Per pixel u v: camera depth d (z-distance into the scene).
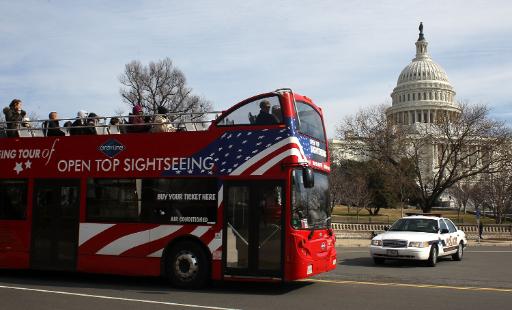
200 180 11.69
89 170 12.72
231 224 11.29
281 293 11.20
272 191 11.05
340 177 70.19
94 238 12.38
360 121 57.03
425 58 122.94
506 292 11.66
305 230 11.14
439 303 10.01
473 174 52.03
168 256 11.86
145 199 12.08
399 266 18.05
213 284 12.59
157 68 64.31
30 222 13.05
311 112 12.45
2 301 9.91
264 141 11.30
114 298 10.31
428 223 19.69
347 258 21.42
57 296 10.55
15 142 13.59
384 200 73.69
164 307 9.31
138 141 12.39
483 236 44.28
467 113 52.22
